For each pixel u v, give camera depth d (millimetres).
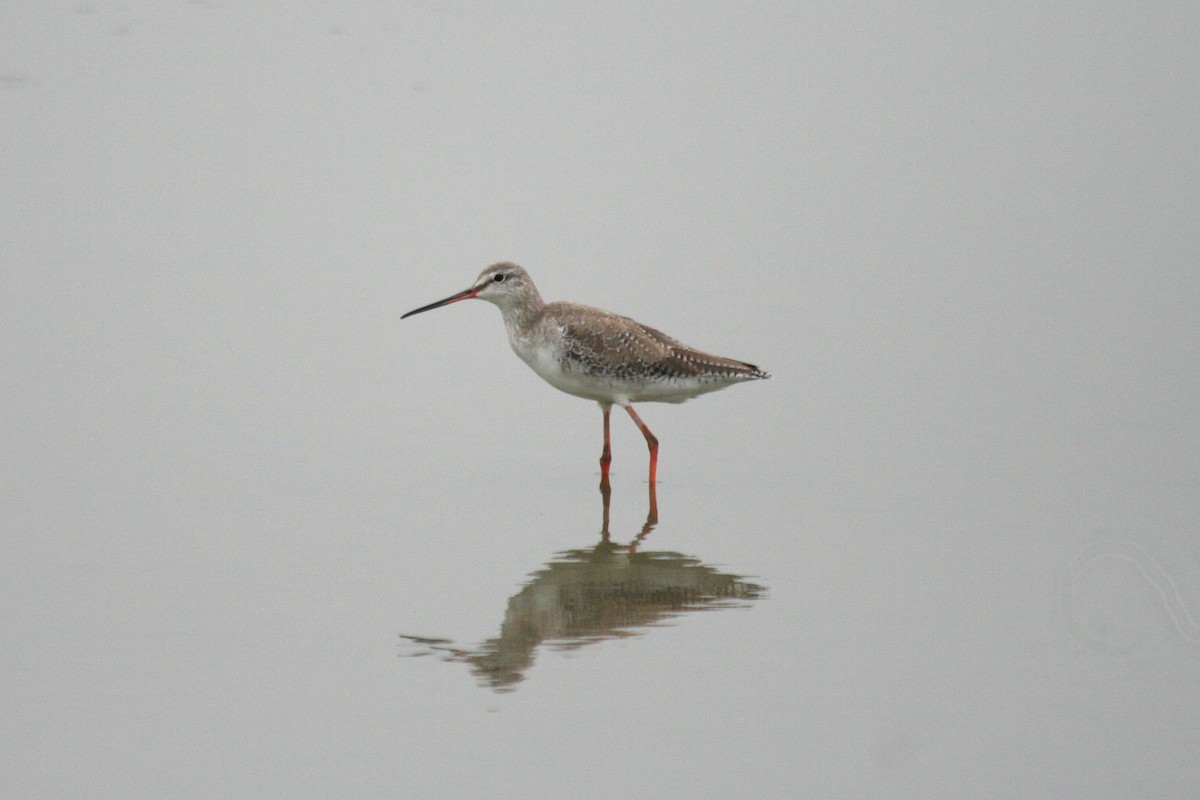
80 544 14086
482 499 16219
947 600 12664
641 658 11375
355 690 10727
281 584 13055
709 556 14047
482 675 11008
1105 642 11617
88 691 10648
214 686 10766
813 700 10562
